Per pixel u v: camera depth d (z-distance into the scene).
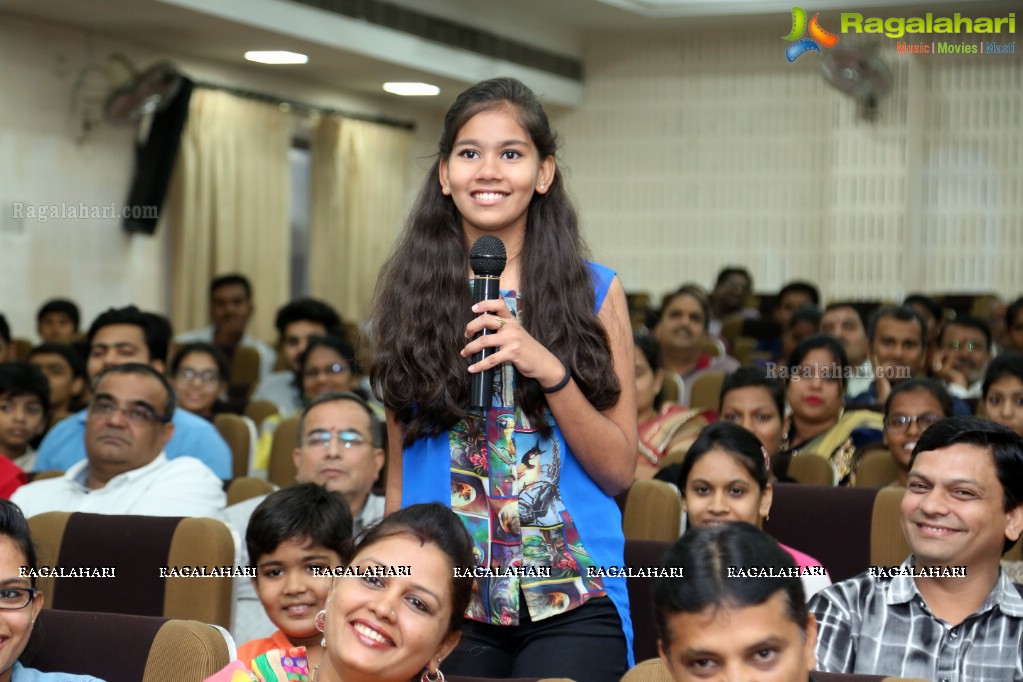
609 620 2.05
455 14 10.16
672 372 6.62
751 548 1.67
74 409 5.83
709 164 11.89
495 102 2.04
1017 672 2.34
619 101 12.09
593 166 12.20
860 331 6.14
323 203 10.79
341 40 8.96
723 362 6.68
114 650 2.29
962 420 2.39
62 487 3.77
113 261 9.09
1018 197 10.87
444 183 2.11
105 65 8.77
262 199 10.08
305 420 3.58
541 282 2.06
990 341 5.97
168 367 5.81
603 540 2.06
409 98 11.38
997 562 2.39
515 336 1.93
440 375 2.02
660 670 1.98
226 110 9.70
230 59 9.60
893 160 11.12
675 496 3.37
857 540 3.33
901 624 2.43
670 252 12.02
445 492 2.05
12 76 8.27
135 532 2.97
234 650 2.29
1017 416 4.07
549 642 2.04
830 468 4.13
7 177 8.27
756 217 11.73
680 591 1.66
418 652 1.88
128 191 9.12
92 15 8.26
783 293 9.17
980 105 10.95
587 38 12.15
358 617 1.87
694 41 11.90
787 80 11.62
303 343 6.77
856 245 11.25
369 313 2.16
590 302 2.08
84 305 8.88
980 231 10.98
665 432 4.66
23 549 2.30
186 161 9.45
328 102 10.72
